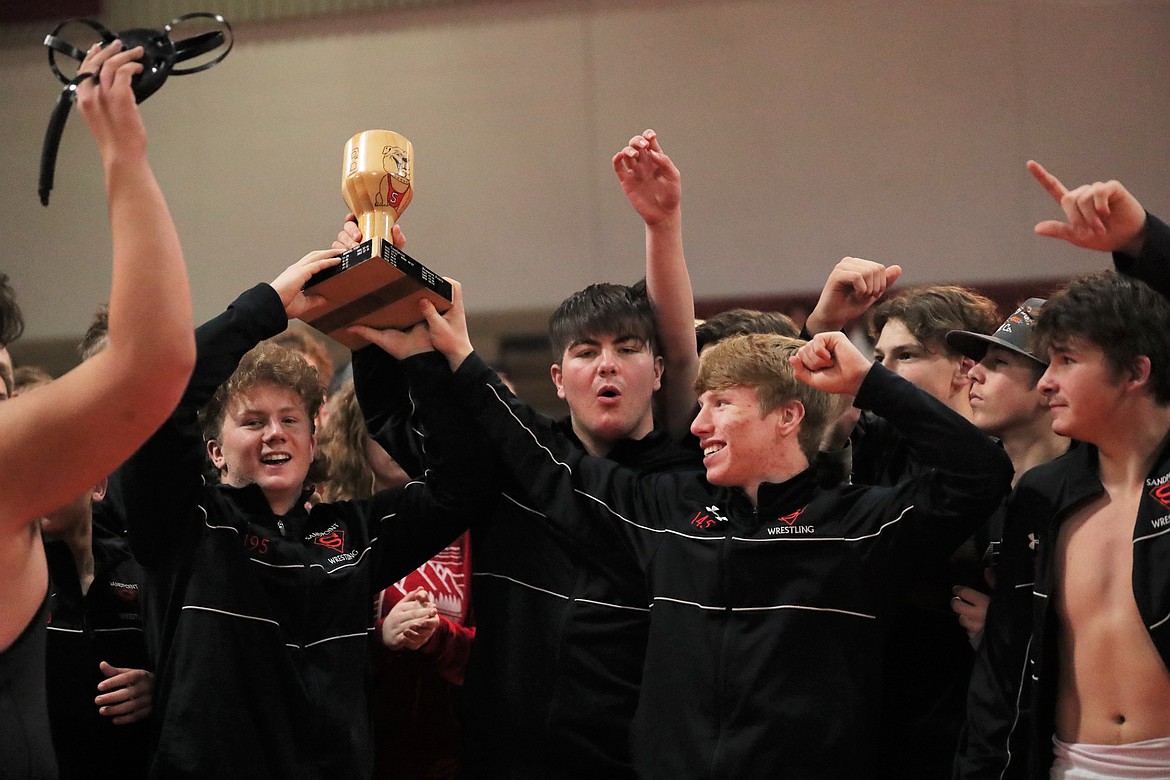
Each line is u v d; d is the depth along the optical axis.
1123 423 1.68
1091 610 1.67
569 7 5.49
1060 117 5.10
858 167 5.23
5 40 5.73
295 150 5.59
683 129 5.37
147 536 1.81
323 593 1.92
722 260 5.30
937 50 5.21
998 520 2.02
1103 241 1.70
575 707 1.95
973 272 5.10
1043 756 1.70
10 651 1.17
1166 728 1.59
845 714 1.75
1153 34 5.07
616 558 1.99
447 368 2.00
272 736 1.80
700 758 1.75
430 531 2.02
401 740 2.29
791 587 1.81
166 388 1.10
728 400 1.91
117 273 1.08
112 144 1.09
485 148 5.50
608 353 2.15
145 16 5.68
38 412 1.09
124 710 1.87
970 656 2.01
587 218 5.41
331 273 1.81
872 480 2.27
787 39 5.32
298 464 1.99
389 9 5.59
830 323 2.27
